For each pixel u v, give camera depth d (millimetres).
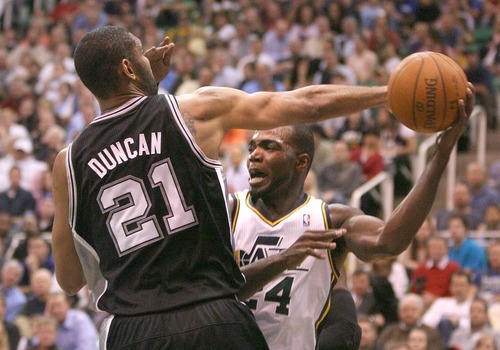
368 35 24094
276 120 5262
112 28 5309
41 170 20031
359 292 13945
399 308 13547
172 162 5098
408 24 26297
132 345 4961
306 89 5336
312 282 6316
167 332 4941
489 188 17547
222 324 4996
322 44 24094
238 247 6457
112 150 5148
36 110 23297
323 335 6363
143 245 5043
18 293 15484
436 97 5234
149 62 5473
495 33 25266
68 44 27828
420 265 14688
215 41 25703
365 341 12359
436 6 26453
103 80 5238
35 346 13461
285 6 27438
